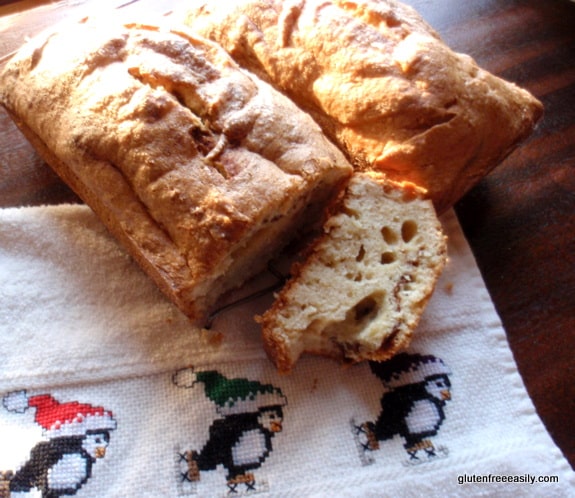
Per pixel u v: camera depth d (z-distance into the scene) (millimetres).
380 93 267
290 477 248
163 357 271
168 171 243
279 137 253
